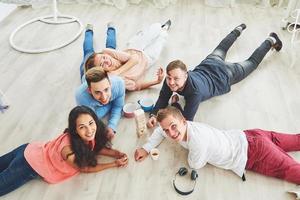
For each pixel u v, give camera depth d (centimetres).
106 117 167
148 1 275
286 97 179
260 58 194
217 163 139
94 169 141
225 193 133
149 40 205
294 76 193
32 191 136
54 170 135
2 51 222
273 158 133
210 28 241
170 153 150
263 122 164
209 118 167
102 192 135
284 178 135
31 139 159
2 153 151
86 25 246
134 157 148
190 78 158
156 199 131
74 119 128
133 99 181
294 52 210
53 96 184
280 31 233
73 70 204
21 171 132
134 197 133
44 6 273
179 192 133
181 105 174
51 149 134
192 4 273
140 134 156
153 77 194
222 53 194
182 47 220
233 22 247
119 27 243
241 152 136
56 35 237
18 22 254
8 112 174
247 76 193
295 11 226
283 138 144
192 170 140
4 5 255
